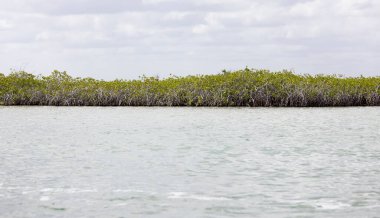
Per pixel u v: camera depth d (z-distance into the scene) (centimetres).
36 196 1414
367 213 1250
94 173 1731
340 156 2095
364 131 3044
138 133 2981
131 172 1750
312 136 2809
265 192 1458
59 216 1234
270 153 2184
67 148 2352
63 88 5672
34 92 5719
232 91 5284
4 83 5697
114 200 1373
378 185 1539
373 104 5312
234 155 2130
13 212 1264
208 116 4144
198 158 2052
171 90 5447
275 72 5491
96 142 2572
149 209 1292
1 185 1544
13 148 2355
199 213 1257
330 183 1570
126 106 5506
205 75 5516
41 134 2958
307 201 1359
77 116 4250
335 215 1235
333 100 5256
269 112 4528
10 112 4722
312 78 5384
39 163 1934
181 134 2920
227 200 1373
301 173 1730
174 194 1437
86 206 1317
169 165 1889
